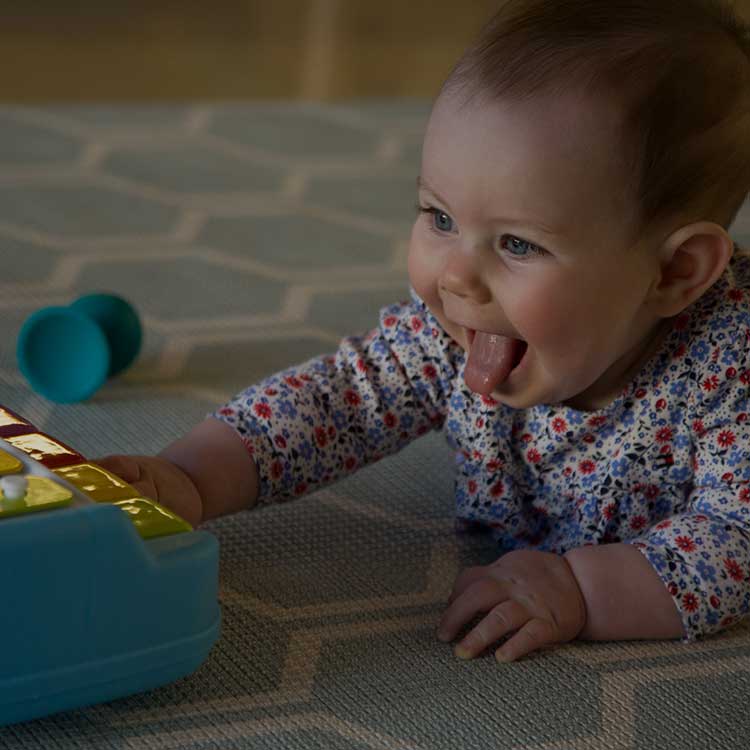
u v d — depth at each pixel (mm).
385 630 947
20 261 1660
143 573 767
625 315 918
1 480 763
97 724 808
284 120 2422
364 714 840
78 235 1772
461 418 1050
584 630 941
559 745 821
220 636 921
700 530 960
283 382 1062
